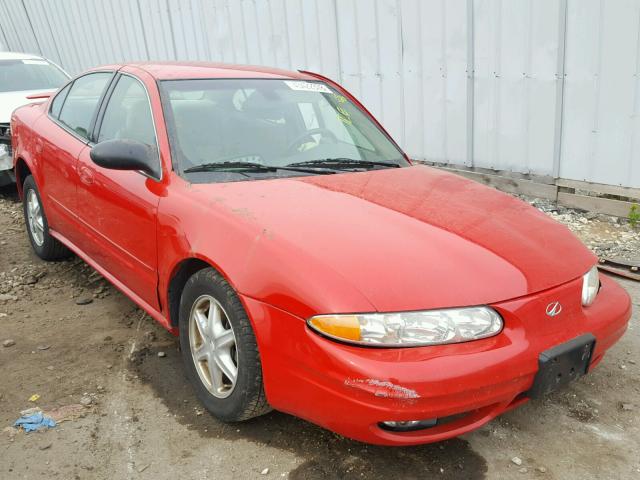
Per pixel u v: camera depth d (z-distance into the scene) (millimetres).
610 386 2977
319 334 2043
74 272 4457
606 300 2564
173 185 2812
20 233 5430
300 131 3336
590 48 5203
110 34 10602
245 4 7938
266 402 2398
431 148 6637
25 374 3037
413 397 1928
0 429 2584
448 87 6270
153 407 2752
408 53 6480
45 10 12273
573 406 2809
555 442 2543
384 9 6516
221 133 3088
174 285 2801
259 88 3467
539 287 2244
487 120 6078
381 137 3752
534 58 5570
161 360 3178
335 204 2598
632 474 2348
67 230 3973
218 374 2562
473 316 2082
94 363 3152
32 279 4281
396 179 3105
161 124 3016
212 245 2439
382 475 2311
